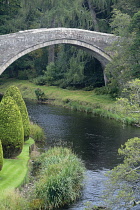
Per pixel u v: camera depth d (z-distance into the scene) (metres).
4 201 10.25
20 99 17.44
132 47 26.84
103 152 17.95
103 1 39.16
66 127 24.42
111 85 32.00
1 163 11.99
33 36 30.48
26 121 17.62
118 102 12.15
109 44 33.69
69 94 39.16
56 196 11.59
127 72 27.58
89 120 27.50
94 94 37.56
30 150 16.88
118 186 11.04
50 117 28.52
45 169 13.52
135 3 33.78
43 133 20.98
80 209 11.20
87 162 16.16
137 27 27.12
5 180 12.27
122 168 10.99
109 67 30.44
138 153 11.12
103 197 10.76
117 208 10.34
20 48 29.88
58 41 31.92
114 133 22.62
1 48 28.94
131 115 11.48
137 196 11.13
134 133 22.59
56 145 19.16
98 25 40.44
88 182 13.47
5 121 14.42
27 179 12.91
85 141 20.28
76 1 40.47
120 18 29.27
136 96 11.91
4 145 14.48
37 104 37.19
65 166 13.23
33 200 11.38
